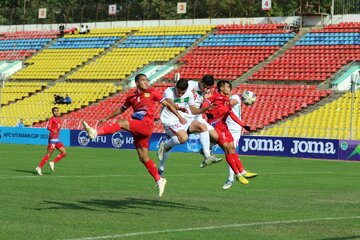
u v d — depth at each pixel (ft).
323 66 192.13
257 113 174.40
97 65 230.27
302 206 58.13
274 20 223.92
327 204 60.03
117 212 52.13
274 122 170.71
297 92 180.24
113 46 239.71
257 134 168.25
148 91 52.13
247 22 230.07
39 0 322.34
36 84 226.79
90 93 211.82
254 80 197.57
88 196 63.26
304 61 197.06
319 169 108.99
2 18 278.87
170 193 67.56
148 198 62.49
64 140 175.22
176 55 222.89
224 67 208.13
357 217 51.26
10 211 51.37
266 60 205.87
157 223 46.68
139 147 52.44
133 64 224.33
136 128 51.42
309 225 46.70
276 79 193.77
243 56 210.59
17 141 181.37
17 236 40.40
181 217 50.01
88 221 46.98
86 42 246.68
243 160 130.11
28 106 213.87
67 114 203.21
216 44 220.64
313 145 140.77
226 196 65.51
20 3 325.83
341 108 165.89
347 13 212.23
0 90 213.25
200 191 70.03
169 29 237.66
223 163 119.14
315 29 211.20
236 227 45.39
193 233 42.60
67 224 45.39
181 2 252.21
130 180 81.46
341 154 137.08
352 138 153.58
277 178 89.56
